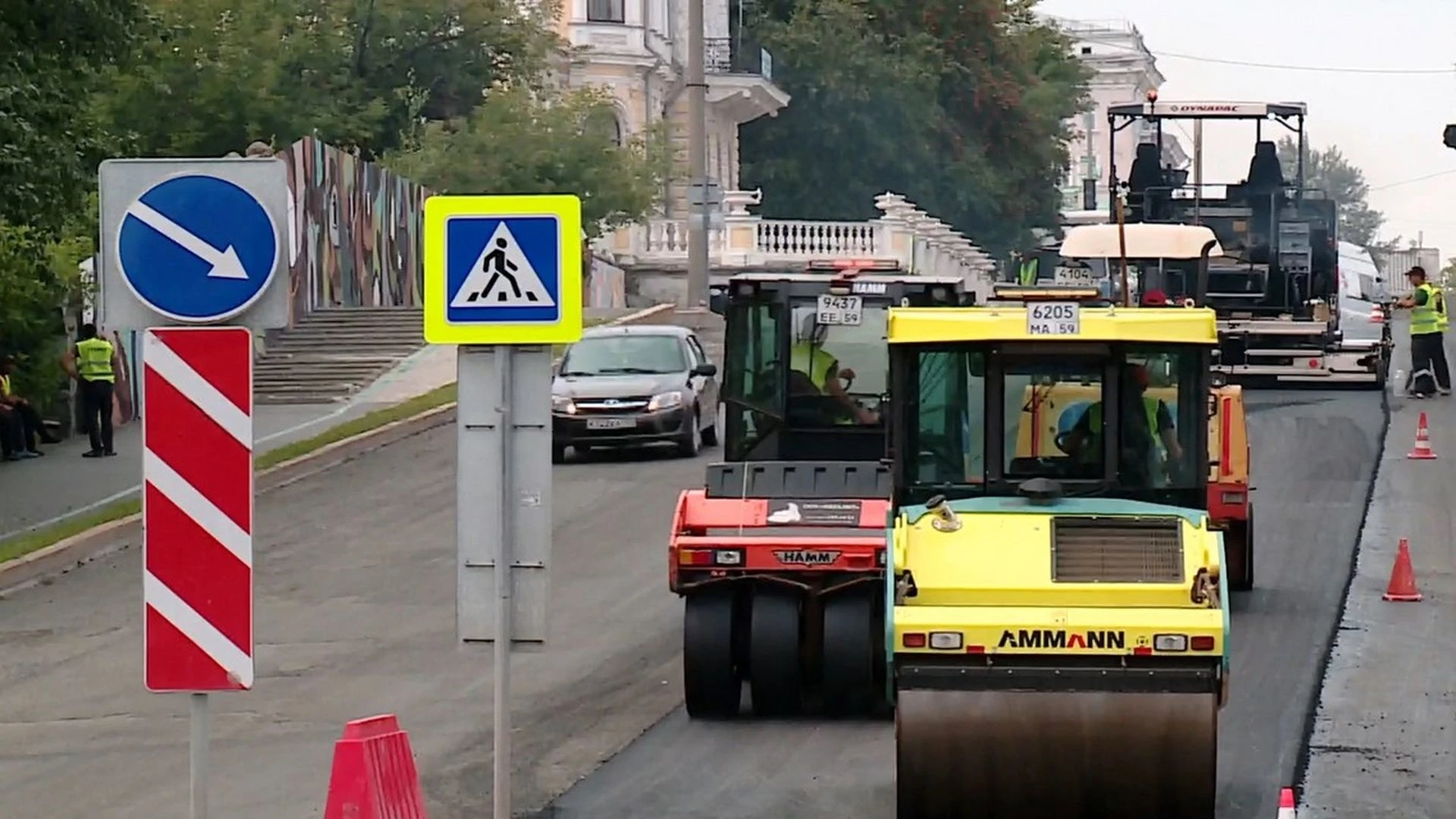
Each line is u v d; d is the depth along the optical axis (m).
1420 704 27.72
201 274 17.92
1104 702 20.25
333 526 46.88
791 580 27.69
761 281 36.50
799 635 27.53
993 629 20.38
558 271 20.91
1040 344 22.50
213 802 23.61
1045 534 21.38
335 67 103.75
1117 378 22.44
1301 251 68.81
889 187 134.00
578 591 38.09
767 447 36.25
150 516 18.02
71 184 47.56
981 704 20.34
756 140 133.88
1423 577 37.34
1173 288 65.56
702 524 28.05
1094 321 22.30
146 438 17.98
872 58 132.00
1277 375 66.88
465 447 21.16
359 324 82.69
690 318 88.62
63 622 37.12
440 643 33.81
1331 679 29.31
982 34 138.12
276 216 17.95
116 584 41.09
